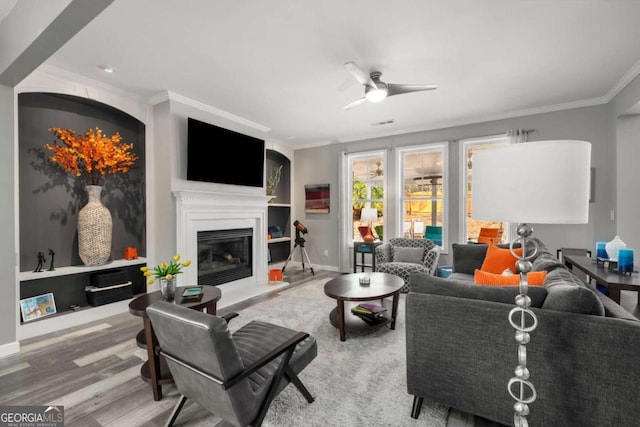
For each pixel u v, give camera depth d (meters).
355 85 3.39
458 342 1.55
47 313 3.04
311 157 6.34
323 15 2.16
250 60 2.81
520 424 1.23
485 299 1.54
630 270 2.48
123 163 3.63
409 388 1.68
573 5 2.05
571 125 3.95
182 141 3.76
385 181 5.45
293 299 4.00
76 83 3.16
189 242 3.80
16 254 2.69
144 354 2.50
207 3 2.02
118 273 3.51
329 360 2.37
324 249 6.17
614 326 1.25
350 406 1.81
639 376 1.21
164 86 3.41
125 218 3.82
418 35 2.41
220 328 1.27
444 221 4.88
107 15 2.14
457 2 2.03
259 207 4.91
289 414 1.74
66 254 3.32
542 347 1.37
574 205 1.10
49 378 2.15
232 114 4.38
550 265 2.27
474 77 3.17
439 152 5.07
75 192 3.40
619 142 3.50
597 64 2.89
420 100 3.83
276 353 1.48
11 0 2.00
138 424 1.69
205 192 3.92
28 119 3.06
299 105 4.01
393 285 3.04
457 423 1.66
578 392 1.31
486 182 1.25
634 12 2.12
